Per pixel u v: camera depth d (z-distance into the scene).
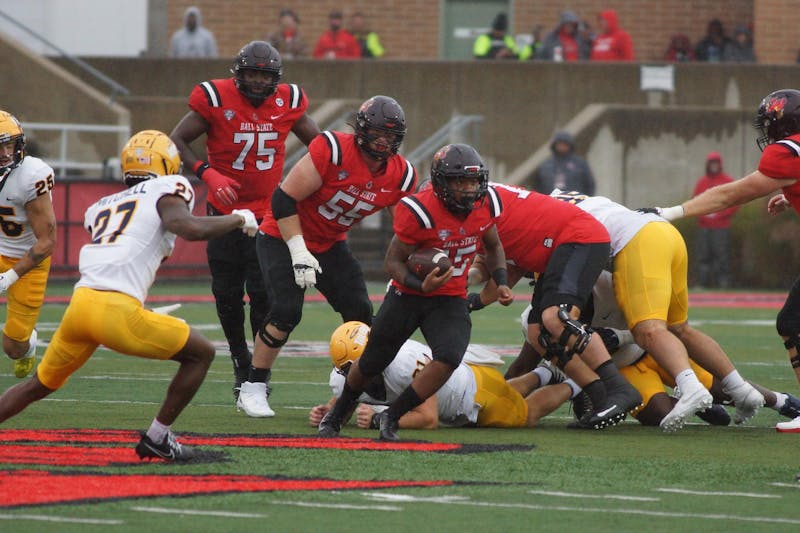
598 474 19.95
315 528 15.92
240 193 29.58
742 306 62.31
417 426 24.75
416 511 16.98
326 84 79.44
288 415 27.36
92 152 76.31
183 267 70.50
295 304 26.66
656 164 78.19
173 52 81.00
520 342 44.62
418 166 77.62
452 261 23.05
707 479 19.66
